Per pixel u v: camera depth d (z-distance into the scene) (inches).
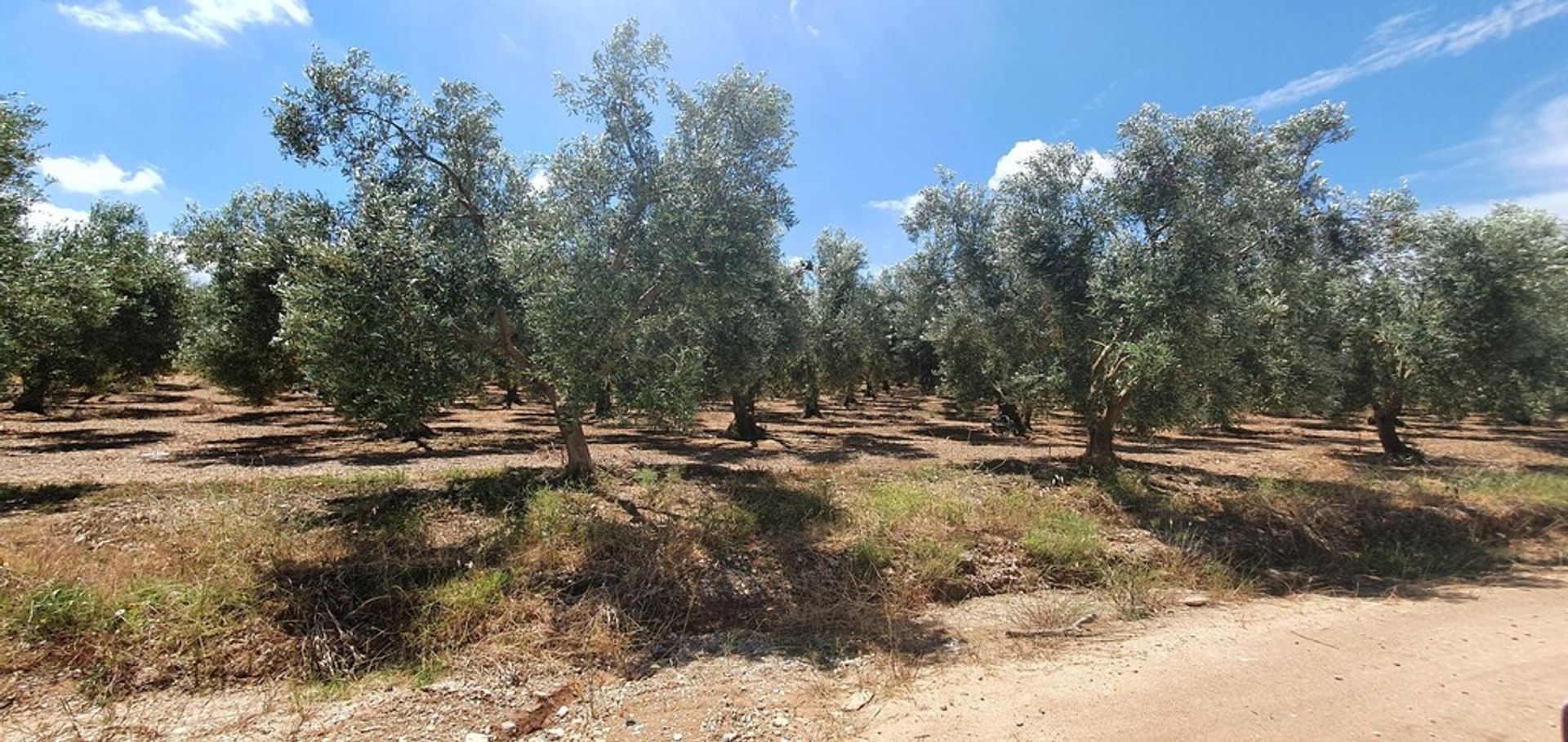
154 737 196.5
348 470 499.5
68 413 967.6
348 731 203.6
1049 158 569.3
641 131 425.1
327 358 318.3
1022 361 616.4
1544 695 216.7
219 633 245.8
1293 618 311.9
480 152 432.5
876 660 261.6
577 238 370.0
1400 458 734.5
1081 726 197.5
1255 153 507.5
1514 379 631.8
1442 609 324.8
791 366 975.6
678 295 412.5
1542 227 622.2
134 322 836.0
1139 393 539.8
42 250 466.3
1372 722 196.1
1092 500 477.1
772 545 356.5
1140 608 324.2
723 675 250.8
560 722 214.2
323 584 278.5
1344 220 702.5
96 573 272.1
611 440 770.8
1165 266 467.8
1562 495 533.0
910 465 591.8
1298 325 647.8
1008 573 366.6
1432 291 665.6
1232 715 202.5
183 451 605.0
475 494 409.7
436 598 278.7
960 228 669.3
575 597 297.7
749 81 425.1
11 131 382.3
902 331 1029.2
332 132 384.5
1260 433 1046.4
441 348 365.7
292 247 367.2
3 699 208.2
